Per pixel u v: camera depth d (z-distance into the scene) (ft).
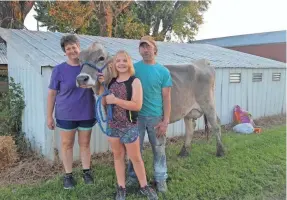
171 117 14.52
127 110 10.55
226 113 27.53
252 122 26.86
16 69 20.43
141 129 11.97
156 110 11.84
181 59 25.40
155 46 11.62
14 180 14.06
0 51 42.88
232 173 14.70
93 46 10.72
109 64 10.82
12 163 15.92
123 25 67.15
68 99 11.99
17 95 19.56
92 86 10.52
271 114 33.19
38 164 15.96
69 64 12.01
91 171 13.78
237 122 27.22
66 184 12.73
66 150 12.60
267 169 15.25
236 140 21.24
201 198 12.14
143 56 11.50
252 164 15.90
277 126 27.68
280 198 12.37
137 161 11.28
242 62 30.25
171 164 15.81
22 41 22.02
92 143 17.80
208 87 16.03
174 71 14.61
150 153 17.88
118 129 10.70
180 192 12.49
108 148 18.54
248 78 29.45
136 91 10.42
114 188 12.75
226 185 13.21
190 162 16.14
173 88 14.20
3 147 15.47
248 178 14.12
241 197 12.37
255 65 30.04
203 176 14.17
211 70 16.48
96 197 12.03
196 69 15.55
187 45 37.86
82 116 12.23
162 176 12.37
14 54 20.74
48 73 15.85
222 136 22.70
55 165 15.87
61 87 11.96
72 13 56.39
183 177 14.01
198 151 18.19
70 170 12.84
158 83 11.60
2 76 35.78
